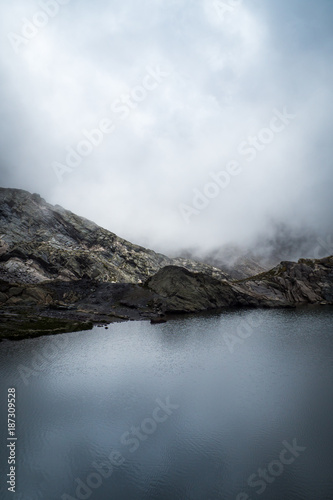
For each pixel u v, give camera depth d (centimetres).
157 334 8625
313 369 5566
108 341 7638
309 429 3447
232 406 4053
